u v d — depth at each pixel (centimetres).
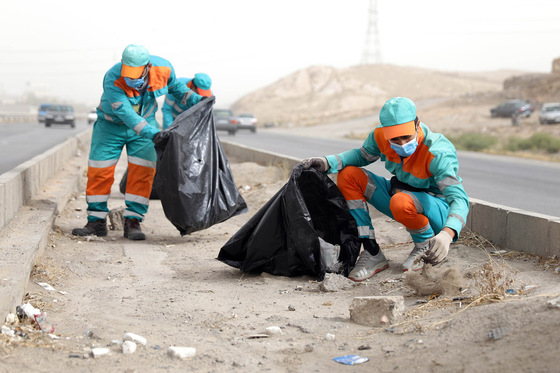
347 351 346
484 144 3144
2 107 11581
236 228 860
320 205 557
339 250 542
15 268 446
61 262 593
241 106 16350
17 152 1853
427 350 326
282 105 15825
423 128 495
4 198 600
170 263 633
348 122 7325
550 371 270
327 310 439
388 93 16238
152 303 461
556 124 4231
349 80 16738
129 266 611
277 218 550
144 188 766
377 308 394
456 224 445
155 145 685
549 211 948
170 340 369
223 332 390
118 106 695
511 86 8038
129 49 677
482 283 440
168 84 760
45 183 1041
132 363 326
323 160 545
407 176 511
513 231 555
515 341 307
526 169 1898
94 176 752
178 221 686
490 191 1239
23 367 315
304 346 358
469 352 311
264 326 403
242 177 1234
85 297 481
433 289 445
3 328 361
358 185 544
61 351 341
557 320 313
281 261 556
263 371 321
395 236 685
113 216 837
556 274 459
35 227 617
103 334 376
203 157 695
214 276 568
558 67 8012
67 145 1598
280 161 1316
